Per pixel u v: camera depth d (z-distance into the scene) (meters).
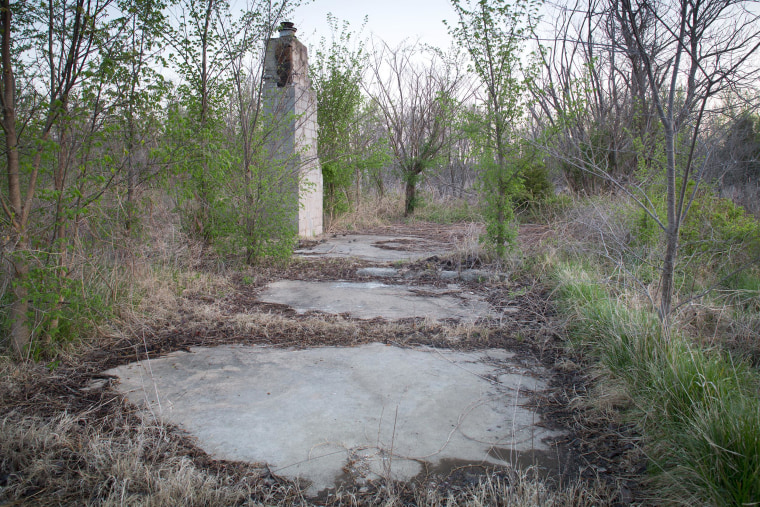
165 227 6.89
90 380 3.78
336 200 13.48
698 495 2.35
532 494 2.47
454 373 4.05
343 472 2.72
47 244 4.10
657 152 7.68
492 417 3.35
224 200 7.45
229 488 2.54
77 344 4.29
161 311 5.23
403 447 2.97
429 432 3.14
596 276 6.21
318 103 12.43
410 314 5.68
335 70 12.46
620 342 3.93
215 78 7.49
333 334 4.94
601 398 3.48
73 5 3.96
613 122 10.70
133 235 5.83
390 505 2.42
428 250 9.75
